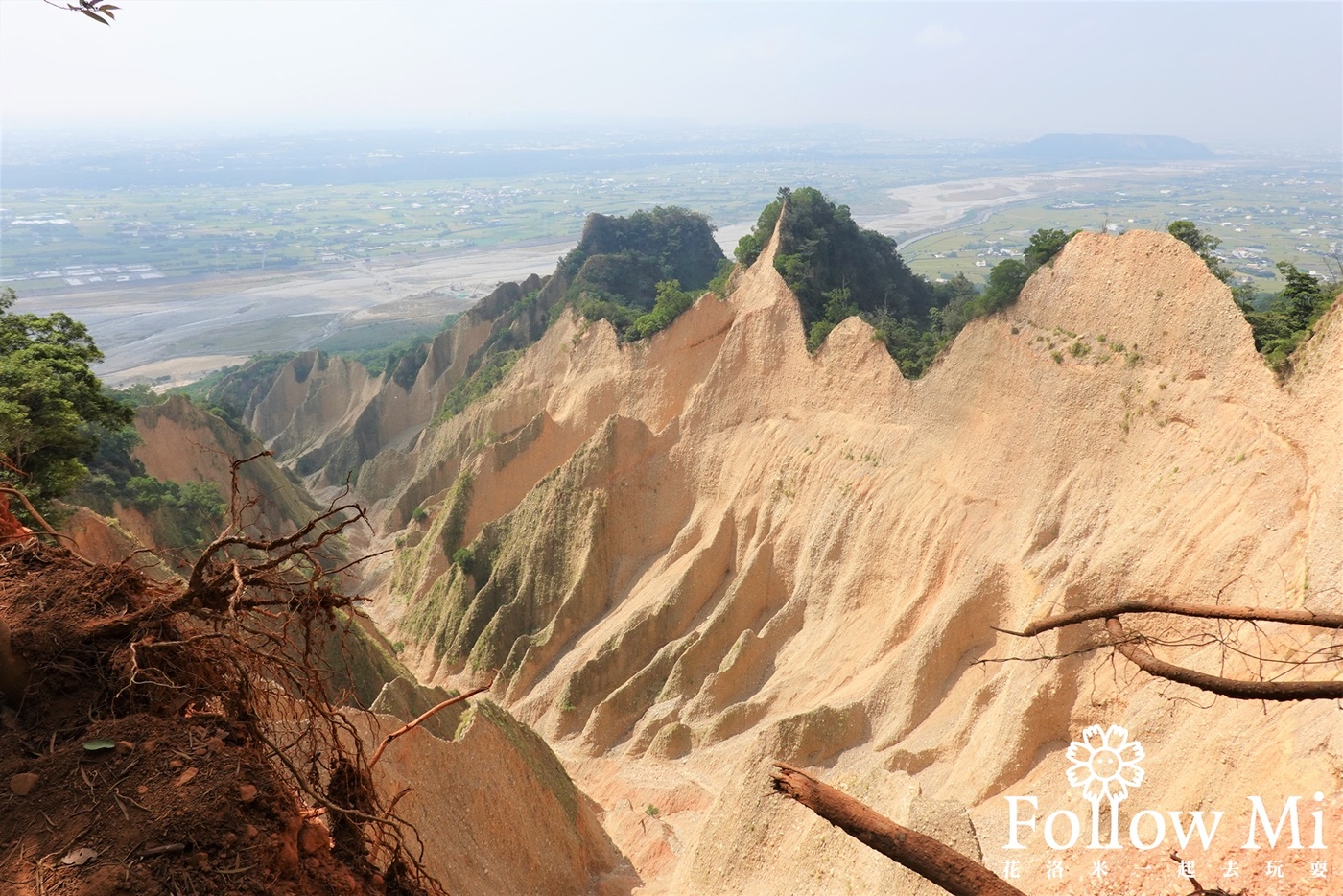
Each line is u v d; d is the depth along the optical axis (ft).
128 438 198.90
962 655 128.57
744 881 91.35
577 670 161.99
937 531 141.38
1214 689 28.66
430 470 255.50
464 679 179.93
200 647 23.20
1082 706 105.81
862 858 79.15
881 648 138.72
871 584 148.36
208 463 229.25
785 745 124.57
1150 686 97.96
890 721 127.24
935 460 148.56
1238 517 102.17
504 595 188.55
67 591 24.30
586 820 112.27
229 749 21.33
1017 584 125.29
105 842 18.89
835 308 182.70
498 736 100.94
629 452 190.39
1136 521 114.21
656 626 165.78
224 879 18.69
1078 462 127.34
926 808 73.87
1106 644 31.45
